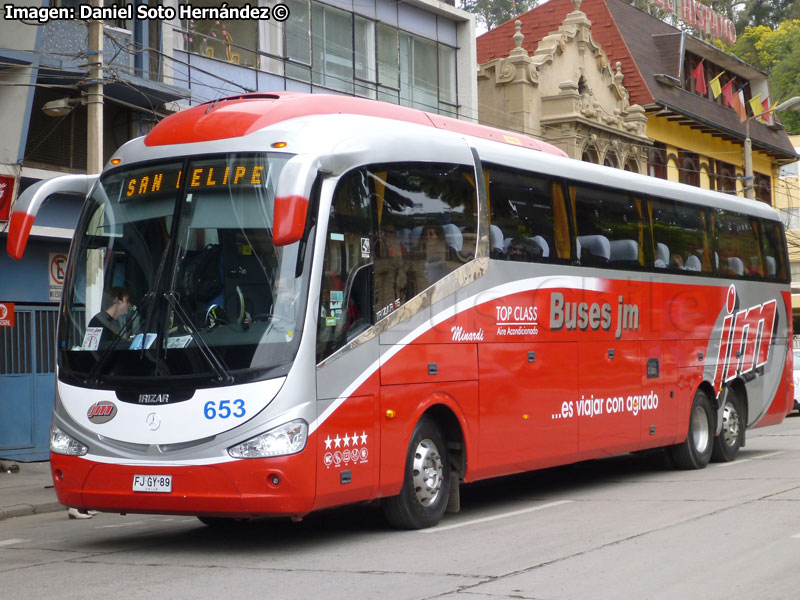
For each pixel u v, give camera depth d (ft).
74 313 31.09
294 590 24.38
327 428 29.25
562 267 40.78
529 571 25.76
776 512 34.01
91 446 29.66
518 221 38.55
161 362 29.09
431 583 24.68
